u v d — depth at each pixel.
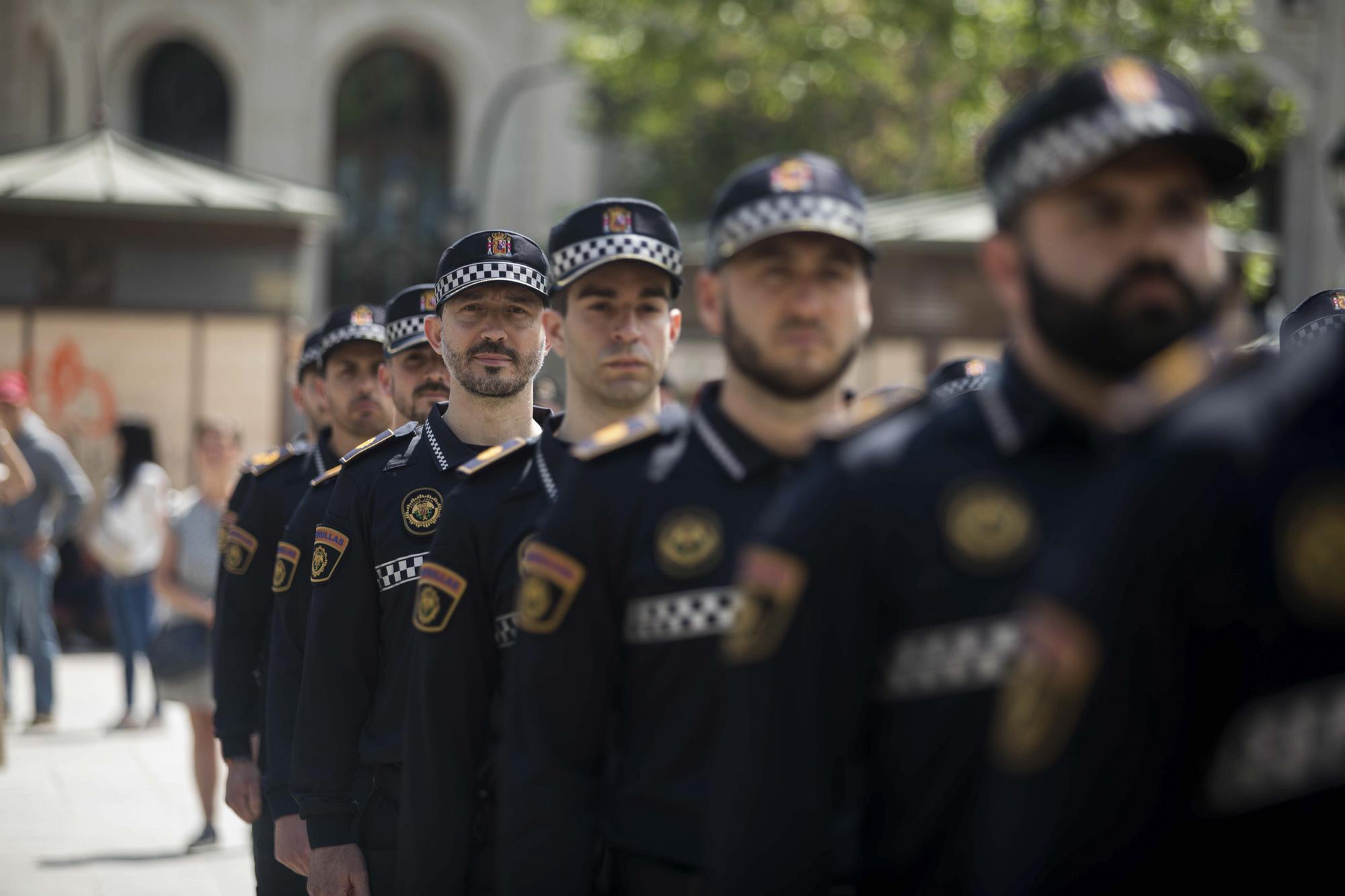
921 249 16.55
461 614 3.65
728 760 2.16
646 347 3.73
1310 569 1.49
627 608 2.93
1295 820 1.51
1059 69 19.11
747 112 26.23
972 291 16.61
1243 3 19.11
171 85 34.50
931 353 16.59
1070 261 1.96
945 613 2.06
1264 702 1.52
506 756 3.06
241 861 7.88
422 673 3.66
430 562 3.72
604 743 3.04
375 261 35.16
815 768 2.10
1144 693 1.58
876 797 2.15
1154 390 1.71
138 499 11.34
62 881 7.41
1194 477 1.56
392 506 4.24
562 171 34.94
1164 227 1.95
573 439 3.78
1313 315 4.58
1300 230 28.80
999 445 2.09
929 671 2.06
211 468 8.30
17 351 16.77
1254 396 1.58
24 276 16.77
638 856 2.90
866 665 2.11
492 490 3.72
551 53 34.84
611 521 2.95
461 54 34.97
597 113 29.45
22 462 11.27
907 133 23.78
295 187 18.56
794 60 21.41
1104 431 2.02
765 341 2.75
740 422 2.89
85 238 16.78
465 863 3.61
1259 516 1.52
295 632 4.67
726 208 2.78
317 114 34.44
